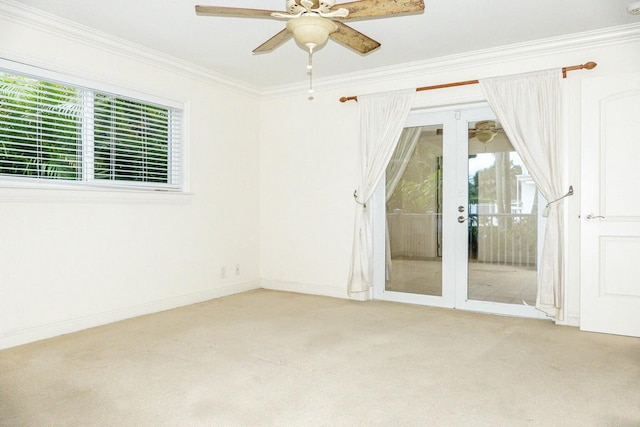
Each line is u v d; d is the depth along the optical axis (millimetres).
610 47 3512
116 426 1931
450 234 4250
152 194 3973
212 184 4629
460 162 4199
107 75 3625
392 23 3314
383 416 2035
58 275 3309
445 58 4062
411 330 3463
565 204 3656
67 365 2668
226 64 4293
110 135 3721
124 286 3779
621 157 3344
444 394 2277
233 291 4910
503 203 4023
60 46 3303
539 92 3682
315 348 3014
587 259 3441
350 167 4676
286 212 5125
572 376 2518
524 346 3062
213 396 2242
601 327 3398
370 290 4637
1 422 1956
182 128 4324
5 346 3004
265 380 2453
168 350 2957
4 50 2973
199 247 4492
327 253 4836
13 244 3051
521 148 3738
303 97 4973
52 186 3268
